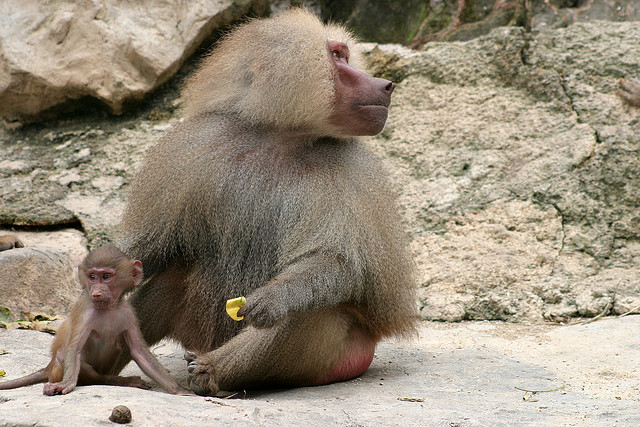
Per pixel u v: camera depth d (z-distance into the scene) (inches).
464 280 476.7
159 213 318.7
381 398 292.7
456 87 581.0
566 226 498.3
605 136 528.1
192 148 318.3
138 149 573.0
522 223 500.4
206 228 316.8
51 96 586.9
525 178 522.6
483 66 584.1
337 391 308.0
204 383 292.4
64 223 524.7
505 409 275.7
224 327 322.3
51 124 606.5
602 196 507.5
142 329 332.5
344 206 306.0
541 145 536.7
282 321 298.2
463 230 504.1
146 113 601.3
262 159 318.3
